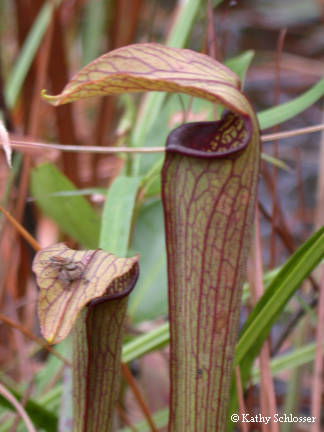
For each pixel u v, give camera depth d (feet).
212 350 1.38
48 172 1.81
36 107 2.21
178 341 1.40
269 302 1.53
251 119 1.35
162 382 2.35
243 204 1.36
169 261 1.39
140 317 1.88
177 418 1.41
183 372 1.40
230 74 1.36
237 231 1.36
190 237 1.37
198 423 1.40
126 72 1.32
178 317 1.39
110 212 1.62
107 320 1.39
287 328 1.97
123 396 2.05
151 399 2.32
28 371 2.06
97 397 1.41
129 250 1.92
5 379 2.00
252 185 1.36
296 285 1.52
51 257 1.34
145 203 2.07
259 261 1.70
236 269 1.37
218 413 1.40
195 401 1.40
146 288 1.91
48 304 1.31
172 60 1.35
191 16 1.85
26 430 1.77
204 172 1.36
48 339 1.29
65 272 1.32
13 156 2.11
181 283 1.39
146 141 1.92
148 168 1.91
